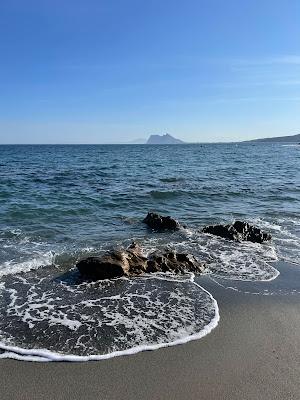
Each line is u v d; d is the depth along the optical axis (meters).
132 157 88.94
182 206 24.11
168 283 11.29
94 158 83.75
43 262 12.95
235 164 63.56
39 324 8.78
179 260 12.71
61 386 6.61
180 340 8.14
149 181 36.12
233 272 12.42
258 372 7.08
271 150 142.62
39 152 122.50
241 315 9.38
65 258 13.48
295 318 9.28
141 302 10.00
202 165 60.56
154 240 16.06
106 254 12.16
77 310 9.50
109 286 10.97
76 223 19.14
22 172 45.66
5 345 7.88
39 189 29.92
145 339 8.17
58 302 9.93
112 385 6.65
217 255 14.14
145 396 6.38
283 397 6.43
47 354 7.55
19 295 10.30
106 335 8.33
